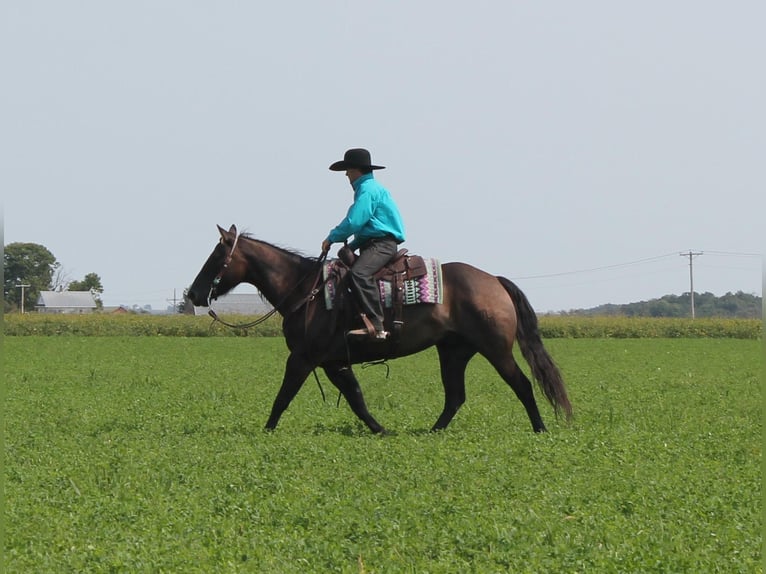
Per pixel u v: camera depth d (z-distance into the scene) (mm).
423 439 15648
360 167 16531
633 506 10742
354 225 16234
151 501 11062
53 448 14945
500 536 9430
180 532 9812
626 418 19094
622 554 8859
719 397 23812
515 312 16766
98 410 20766
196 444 15180
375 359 16750
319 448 14258
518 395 16906
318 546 9234
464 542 9344
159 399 23422
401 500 10891
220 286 17203
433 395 25000
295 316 16797
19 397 23812
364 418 17062
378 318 16156
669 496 11102
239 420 18859
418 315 16406
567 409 16781
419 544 9297
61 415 19844
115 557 8859
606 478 12172
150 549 9156
